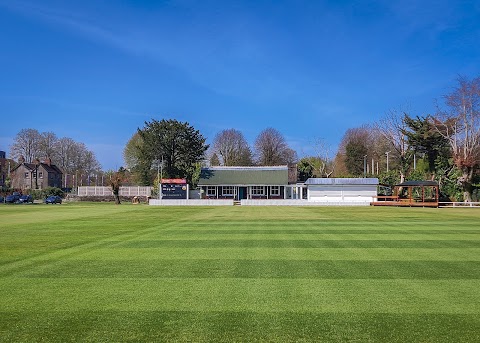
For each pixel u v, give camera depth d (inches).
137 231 861.8
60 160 4544.8
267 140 4379.9
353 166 3924.7
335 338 271.0
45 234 808.3
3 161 4434.1
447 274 446.0
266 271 458.9
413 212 1595.7
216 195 2913.4
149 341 265.9
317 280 418.0
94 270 466.3
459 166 2268.7
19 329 286.2
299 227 942.4
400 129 2792.8
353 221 1116.5
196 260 523.2
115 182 2719.0
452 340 268.2
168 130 3009.4
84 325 293.0
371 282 410.3
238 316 310.5
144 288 387.2
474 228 921.5
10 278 429.1
